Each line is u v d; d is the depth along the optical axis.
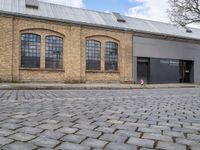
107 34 24.27
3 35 19.55
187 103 8.62
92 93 13.02
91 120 4.98
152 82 26.94
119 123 4.73
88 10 26.80
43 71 21.33
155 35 27.08
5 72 19.64
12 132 3.85
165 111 6.54
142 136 3.78
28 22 20.64
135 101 8.94
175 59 28.97
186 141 3.58
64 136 3.68
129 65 25.34
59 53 22.16
